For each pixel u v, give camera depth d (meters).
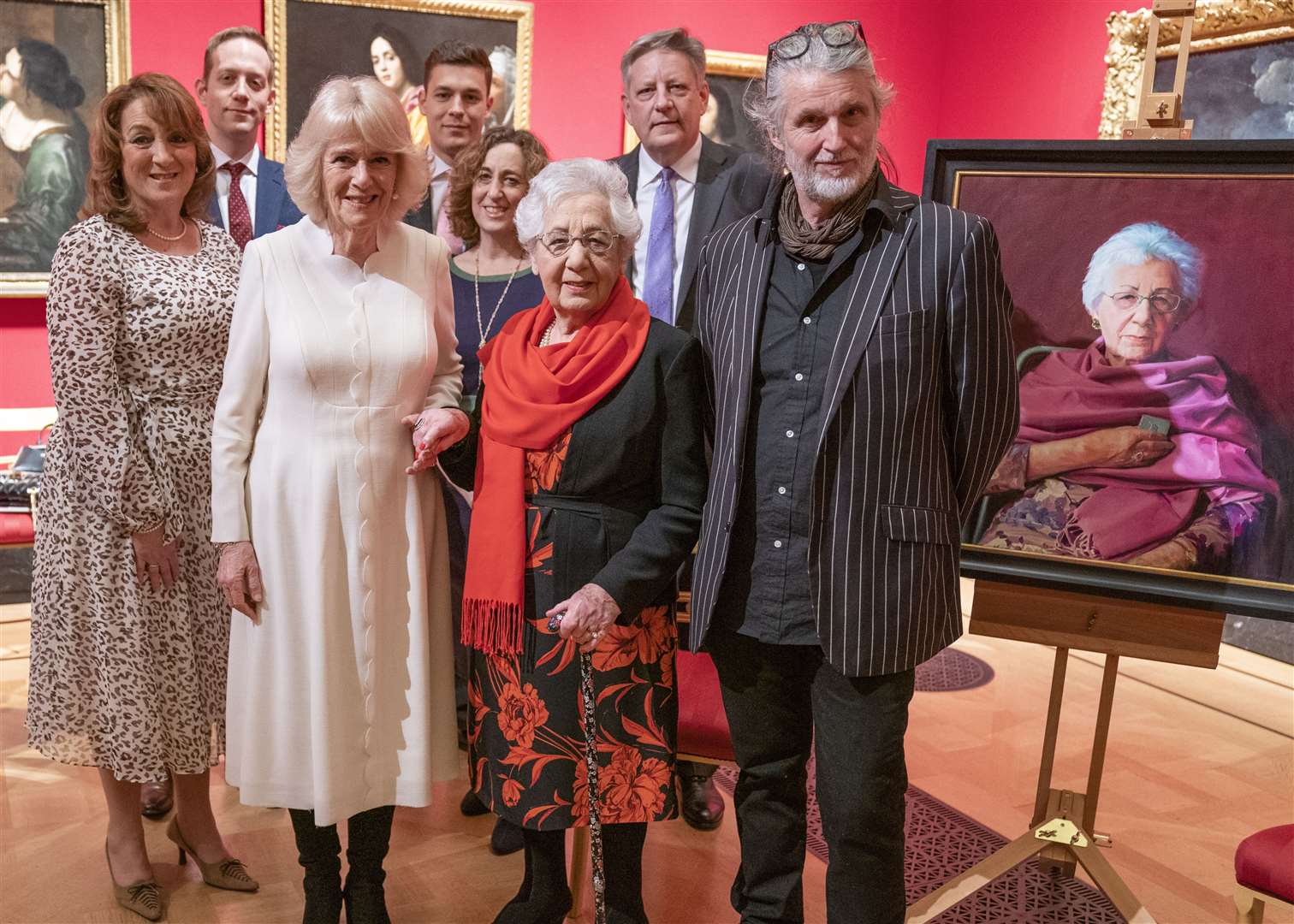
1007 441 2.02
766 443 2.00
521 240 2.14
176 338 2.43
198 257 2.53
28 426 4.25
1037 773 3.56
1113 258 2.42
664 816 2.14
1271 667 4.62
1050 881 2.88
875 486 1.92
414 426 2.27
